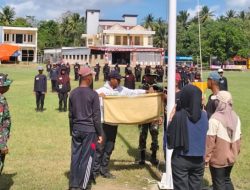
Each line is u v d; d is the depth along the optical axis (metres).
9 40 97.88
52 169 9.08
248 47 96.19
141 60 91.94
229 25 97.25
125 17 110.88
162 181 7.80
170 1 7.60
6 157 10.07
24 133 13.45
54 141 12.23
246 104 24.56
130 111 8.19
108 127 8.31
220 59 94.25
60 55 104.62
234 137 6.06
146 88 9.00
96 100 7.12
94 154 7.16
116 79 8.32
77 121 7.11
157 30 112.62
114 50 92.00
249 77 61.94
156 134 9.46
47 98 26.30
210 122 5.98
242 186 8.27
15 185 7.88
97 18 110.44
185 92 5.66
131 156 10.44
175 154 5.70
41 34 127.56
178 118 5.63
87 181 7.12
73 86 35.78
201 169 5.79
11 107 21.00
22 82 41.28
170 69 7.61
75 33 133.00
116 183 8.13
